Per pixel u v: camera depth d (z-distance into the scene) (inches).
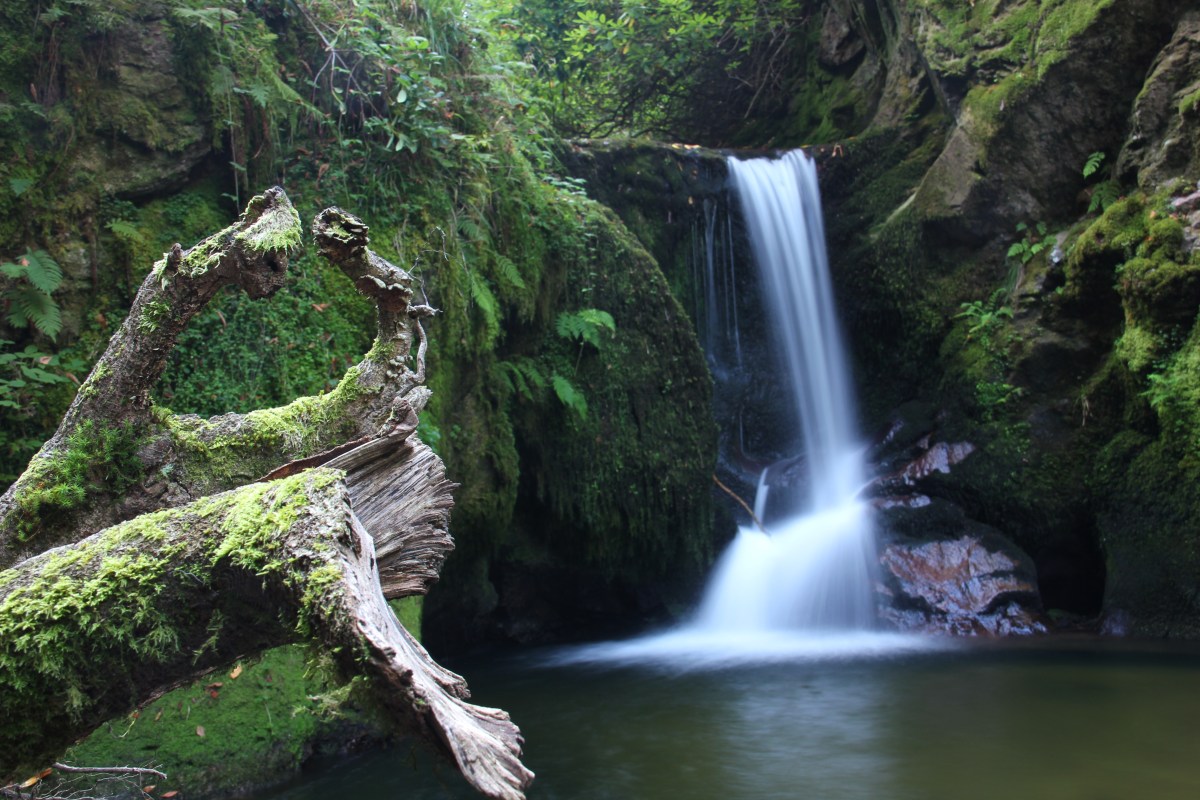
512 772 46.8
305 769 170.2
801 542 342.3
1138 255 296.2
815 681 242.7
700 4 518.9
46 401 174.6
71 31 186.4
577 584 319.3
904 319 379.9
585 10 508.7
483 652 300.8
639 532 302.5
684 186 390.6
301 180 216.8
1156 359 293.9
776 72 526.6
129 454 76.2
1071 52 326.6
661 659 280.1
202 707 158.9
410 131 233.9
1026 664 255.0
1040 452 329.4
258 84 203.6
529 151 285.4
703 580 331.0
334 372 202.8
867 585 323.3
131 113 190.5
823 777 167.2
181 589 58.7
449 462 238.5
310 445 79.3
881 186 403.9
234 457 78.0
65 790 131.6
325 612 51.5
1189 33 304.0
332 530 55.5
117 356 76.2
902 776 166.2
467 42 267.4
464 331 238.7
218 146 200.8
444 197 237.5
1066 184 341.7
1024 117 341.4
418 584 68.9
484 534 264.2
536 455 285.4
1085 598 330.3
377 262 78.7
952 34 364.2
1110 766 167.6
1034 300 337.7
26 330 176.6
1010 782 161.0
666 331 311.6
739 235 400.5
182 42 197.6
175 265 75.7
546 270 282.0
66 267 181.3
